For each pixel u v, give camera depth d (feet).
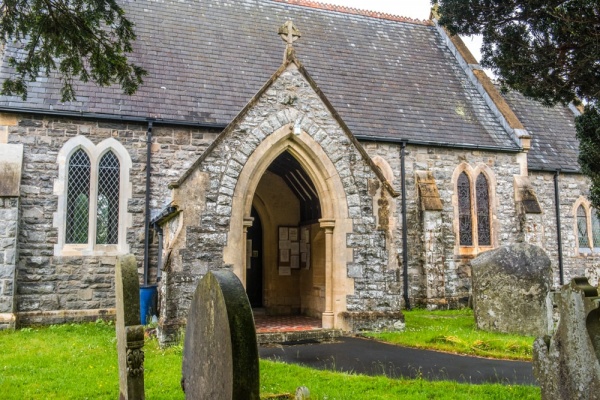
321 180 39.40
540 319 36.68
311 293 48.21
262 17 65.98
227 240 36.06
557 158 70.13
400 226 57.72
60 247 45.09
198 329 17.46
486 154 62.95
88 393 22.25
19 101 45.32
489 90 69.15
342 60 65.36
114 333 39.01
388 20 76.07
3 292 41.14
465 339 34.99
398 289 39.52
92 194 46.80
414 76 68.18
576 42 30.99
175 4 61.93
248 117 37.63
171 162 49.34
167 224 39.86
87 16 28.76
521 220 62.75
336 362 29.37
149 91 50.98
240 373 14.65
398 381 24.59
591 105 33.14
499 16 33.19
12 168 43.32
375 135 56.95
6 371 26.09
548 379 18.08
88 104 47.62
